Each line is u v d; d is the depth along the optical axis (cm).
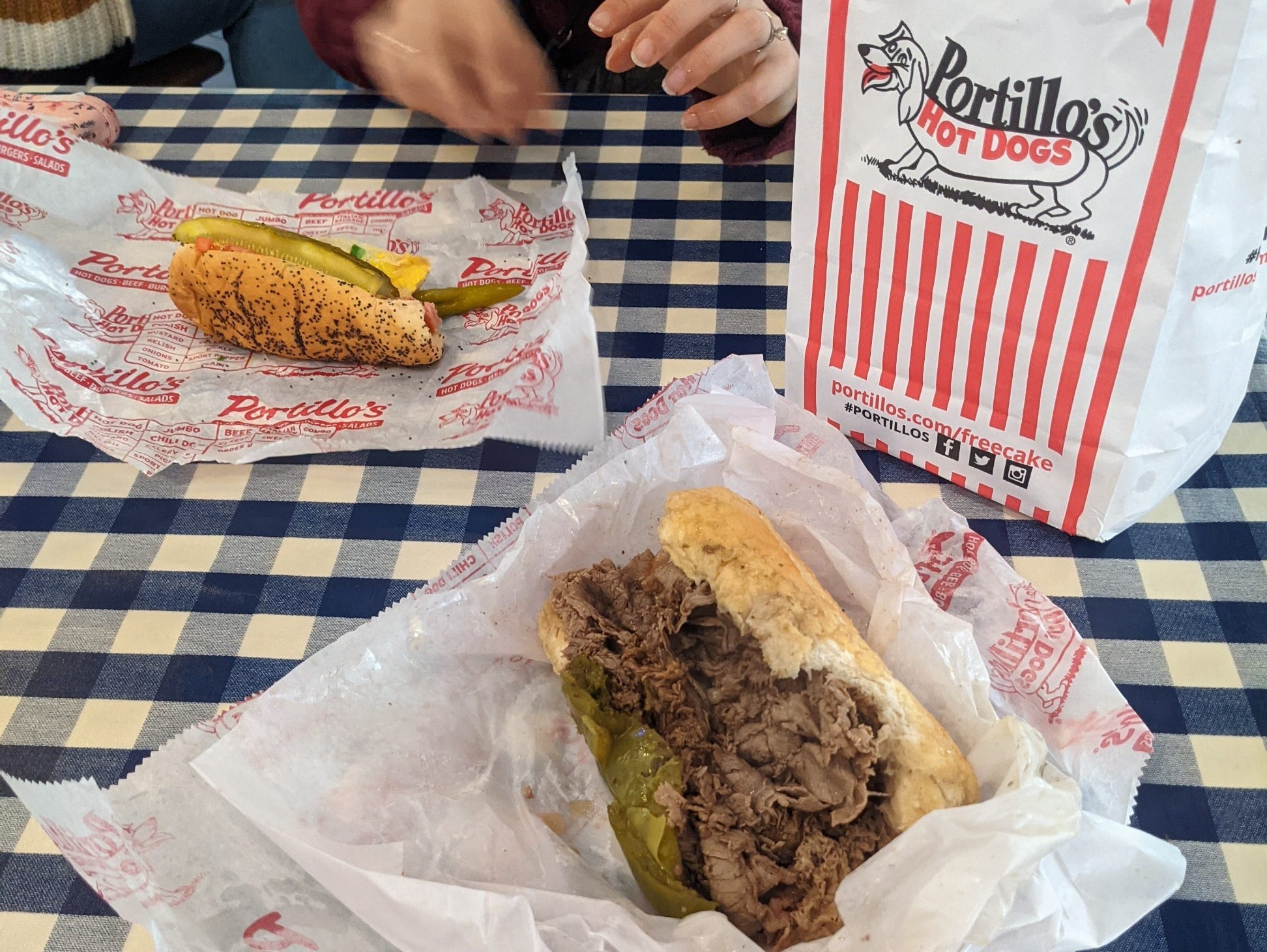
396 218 66
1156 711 42
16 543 50
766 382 51
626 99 76
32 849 39
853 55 41
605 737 40
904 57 40
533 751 42
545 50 81
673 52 69
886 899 35
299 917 36
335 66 78
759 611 40
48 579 49
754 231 65
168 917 35
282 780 38
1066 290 41
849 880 35
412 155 71
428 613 43
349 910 36
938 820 35
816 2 41
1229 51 33
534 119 65
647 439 50
